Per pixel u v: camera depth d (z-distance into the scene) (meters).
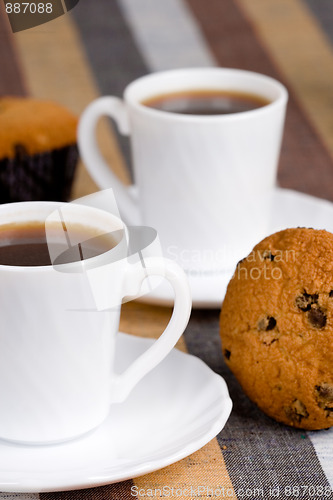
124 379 0.53
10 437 0.52
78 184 0.68
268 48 0.80
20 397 0.52
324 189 0.68
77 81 0.75
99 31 0.81
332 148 0.71
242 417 0.54
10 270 0.50
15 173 0.64
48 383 0.51
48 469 0.51
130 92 0.62
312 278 0.52
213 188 0.60
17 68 0.76
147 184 0.61
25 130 0.64
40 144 0.64
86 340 0.51
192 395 0.53
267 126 0.60
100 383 0.52
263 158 0.60
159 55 0.79
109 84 0.75
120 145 0.71
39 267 0.50
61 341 0.51
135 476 0.50
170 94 0.64
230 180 0.60
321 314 0.52
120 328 0.58
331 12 0.85
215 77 0.64
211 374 0.54
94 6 0.84
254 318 0.53
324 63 0.79
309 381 0.52
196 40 0.80
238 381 0.54
